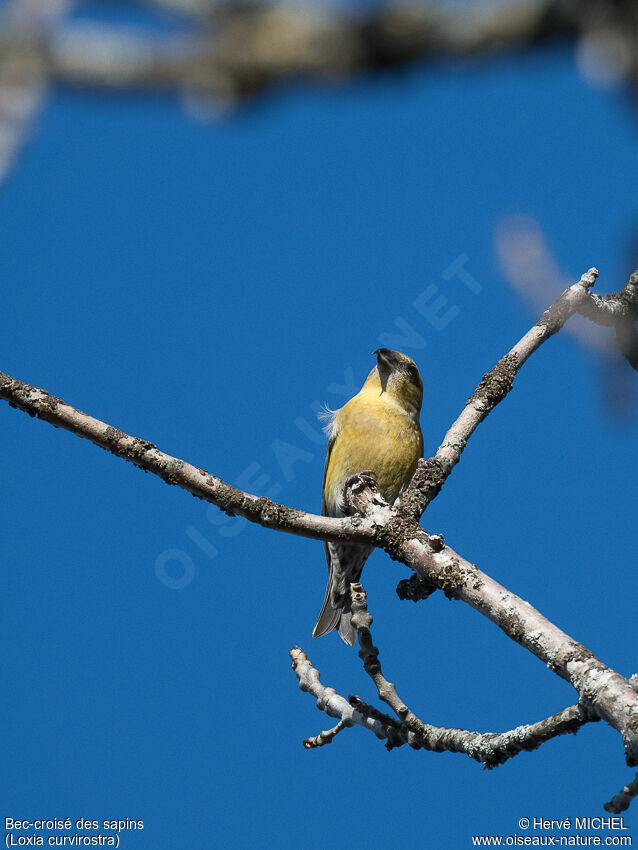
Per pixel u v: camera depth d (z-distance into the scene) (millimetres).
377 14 1479
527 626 6652
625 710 5859
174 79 1431
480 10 1491
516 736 6668
